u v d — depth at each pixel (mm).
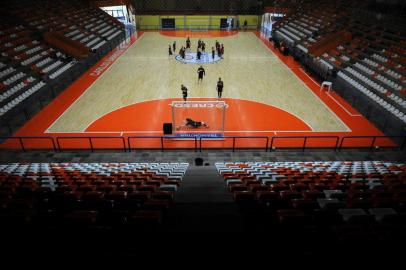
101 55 27703
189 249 3998
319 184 7332
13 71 18594
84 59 24344
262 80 21703
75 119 15477
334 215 5188
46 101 17750
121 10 45031
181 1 41375
